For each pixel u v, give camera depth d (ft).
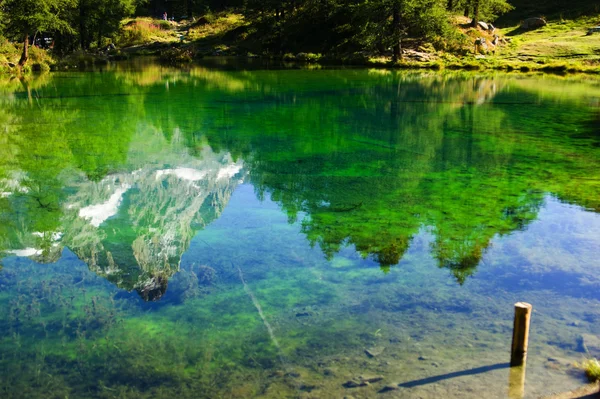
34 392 12.96
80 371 13.78
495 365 13.56
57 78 88.74
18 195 28.09
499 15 141.79
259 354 14.37
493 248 21.40
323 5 139.44
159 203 26.99
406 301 17.26
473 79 84.84
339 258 20.59
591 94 67.10
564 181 30.55
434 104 60.13
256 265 19.97
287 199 27.66
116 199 27.71
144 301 17.40
